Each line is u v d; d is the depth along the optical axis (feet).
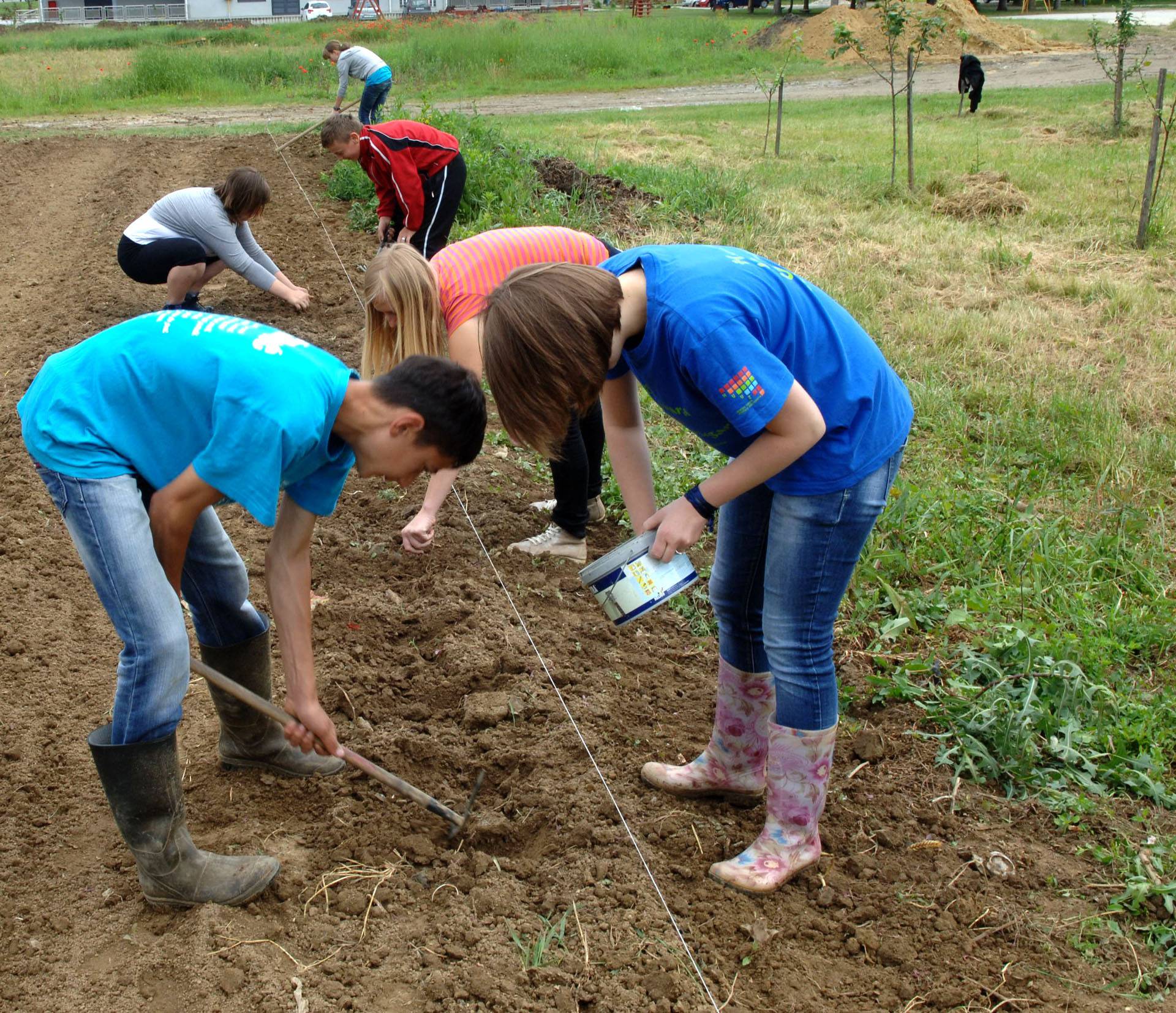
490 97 80.33
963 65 61.87
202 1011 8.43
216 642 10.36
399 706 12.41
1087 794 11.41
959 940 9.50
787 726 9.33
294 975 8.78
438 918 9.46
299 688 8.86
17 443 18.79
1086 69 85.66
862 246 32.24
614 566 8.98
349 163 36.50
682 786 10.99
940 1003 8.86
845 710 12.87
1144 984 9.06
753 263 8.35
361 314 25.43
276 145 44.70
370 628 13.84
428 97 41.11
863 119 61.46
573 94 82.79
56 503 8.18
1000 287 28.94
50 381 8.14
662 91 83.61
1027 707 11.91
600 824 10.60
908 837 10.75
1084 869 10.37
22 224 34.60
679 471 18.44
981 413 21.40
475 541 16.22
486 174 33.76
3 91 71.82
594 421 15.81
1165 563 16.17
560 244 13.74
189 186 38.14
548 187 36.14
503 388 7.68
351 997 8.60
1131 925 9.70
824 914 9.79
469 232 30.55
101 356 8.11
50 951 8.98
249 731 10.84
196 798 10.80
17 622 13.66
